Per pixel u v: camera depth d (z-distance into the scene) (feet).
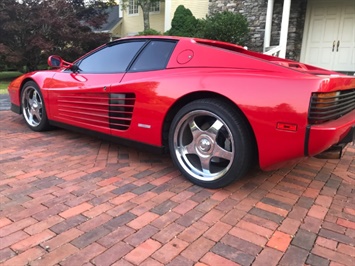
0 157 10.41
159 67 9.47
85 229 6.34
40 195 7.75
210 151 8.27
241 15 35.01
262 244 6.01
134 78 9.62
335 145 8.23
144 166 9.98
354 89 9.14
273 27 35.17
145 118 9.18
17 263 5.30
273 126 7.10
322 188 8.64
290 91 6.92
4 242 5.83
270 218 6.96
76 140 12.71
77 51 41.16
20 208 7.09
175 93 8.48
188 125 8.65
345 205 7.68
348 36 31.81
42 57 41.50
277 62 8.89
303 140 6.86
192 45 9.14
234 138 7.65
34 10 37.96
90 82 10.82
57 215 6.84
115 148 11.78
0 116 17.21
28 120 14.16
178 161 8.83
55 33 39.45
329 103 7.20
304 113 6.75
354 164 10.68
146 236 6.16
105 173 9.32
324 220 6.95
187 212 7.13
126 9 56.70
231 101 7.64
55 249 5.69
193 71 8.64
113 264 5.35
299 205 7.61
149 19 54.08
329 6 32.19
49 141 12.48
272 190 8.42
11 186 8.21
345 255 5.74
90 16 45.19
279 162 7.47
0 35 38.60
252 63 8.02
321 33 33.09
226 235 6.27
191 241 6.04
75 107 11.44
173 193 8.08
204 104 8.00
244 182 8.90
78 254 5.57
